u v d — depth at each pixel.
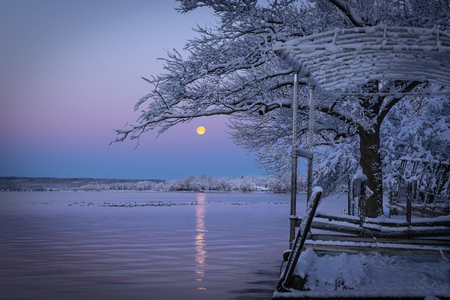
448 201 13.56
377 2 12.93
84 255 13.86
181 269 11.30
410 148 17.31
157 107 15.02
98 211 42.72
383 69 8.58
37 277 10.27
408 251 7.79
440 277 6.97
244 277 10.18
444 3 11.45
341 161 16.80
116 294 8.48
